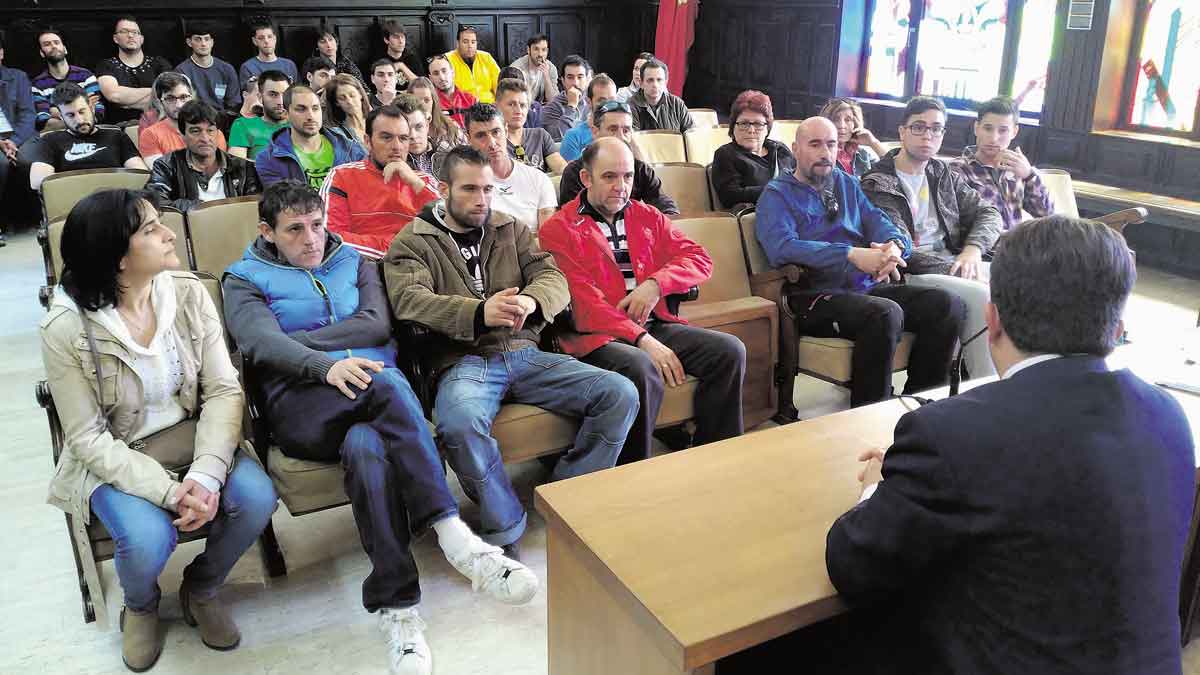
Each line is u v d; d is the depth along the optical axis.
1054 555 0.97
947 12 6.53
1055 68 5.62
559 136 5.89
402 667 1.84
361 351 2.21
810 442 1.69
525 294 2.36
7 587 2.16
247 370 2.18
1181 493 1.03
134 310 1.88
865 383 2.84
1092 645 0.97
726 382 2.55
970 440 1.02
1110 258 1.02
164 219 2.71
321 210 2.22
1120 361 2.03
